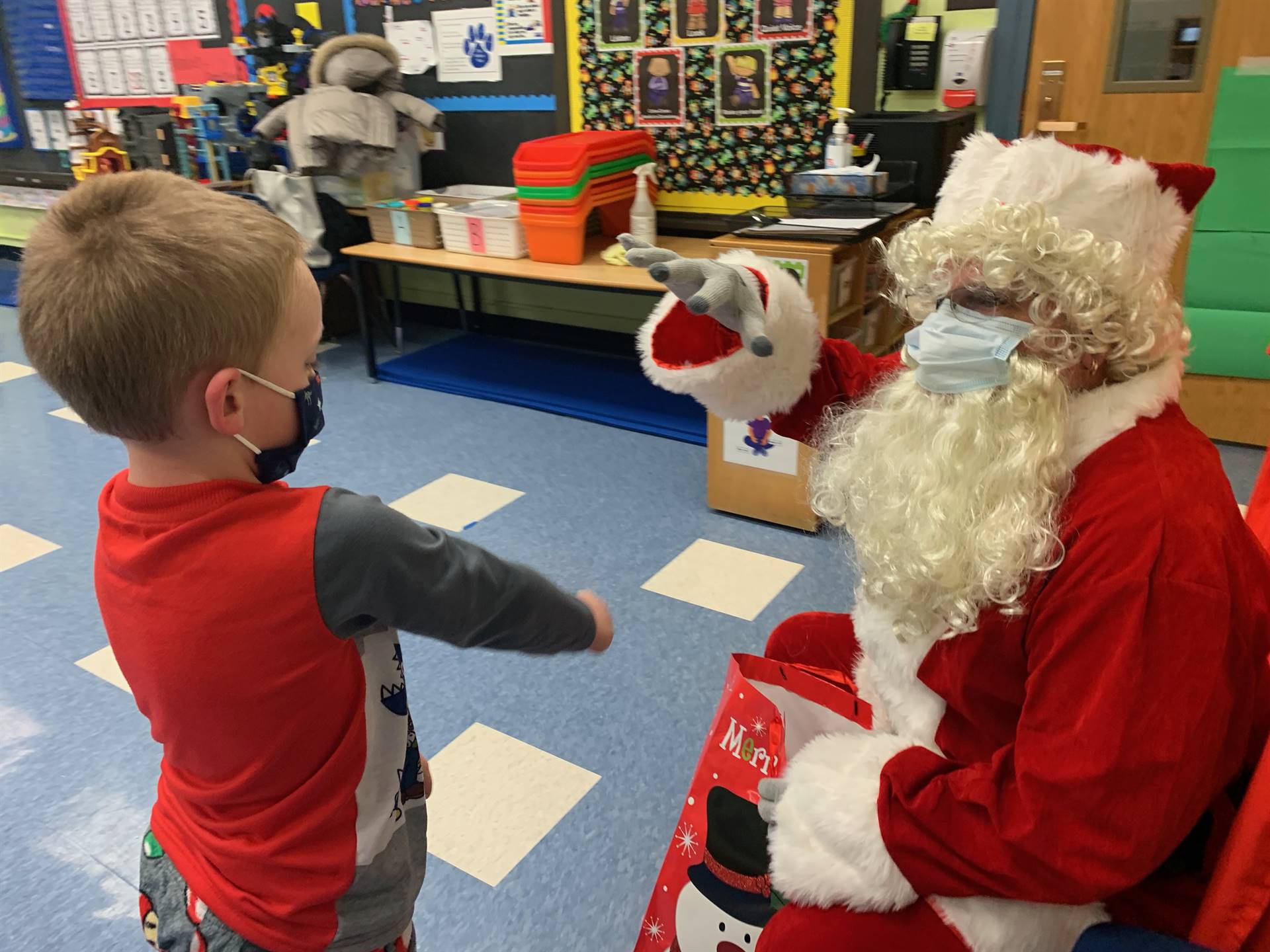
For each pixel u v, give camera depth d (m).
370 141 3.73
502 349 4.29
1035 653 0.88
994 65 2.78
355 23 4.18
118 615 0.79
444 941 1.42
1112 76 2.68
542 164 3.06
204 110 4.14
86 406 0.72
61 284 0.69
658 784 1.71
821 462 1.18
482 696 1.96
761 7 3.02
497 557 0.87
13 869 1.58
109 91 5.18
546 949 1.40
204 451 0.76
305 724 0.80
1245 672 0.85
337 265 4.10
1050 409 0.88
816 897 0.93
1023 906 0.87
